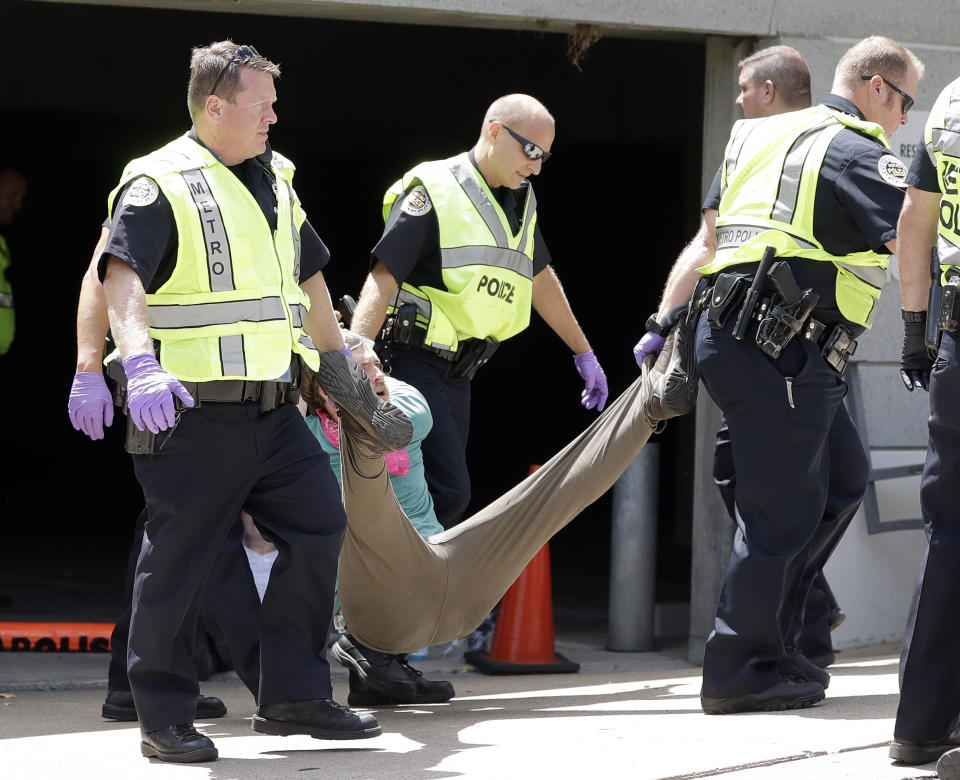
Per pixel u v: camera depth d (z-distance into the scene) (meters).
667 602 21.84
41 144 40.34
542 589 16.55
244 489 9.97
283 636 10.52
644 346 13.07
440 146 39.97
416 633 12.34
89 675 15.30
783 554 11.45
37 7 31.22
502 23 16.23
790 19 16.84
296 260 10.31
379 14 15.87
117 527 30.08
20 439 43.66
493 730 11.12
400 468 12.81
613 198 41.59
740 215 11.78
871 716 11.24
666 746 10.13
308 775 9.38
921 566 9.12
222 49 9.82
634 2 16.23
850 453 13.27
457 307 13.54
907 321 9.55
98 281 10.55
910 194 9.27
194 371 9.57
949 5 17.55
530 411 48.50
